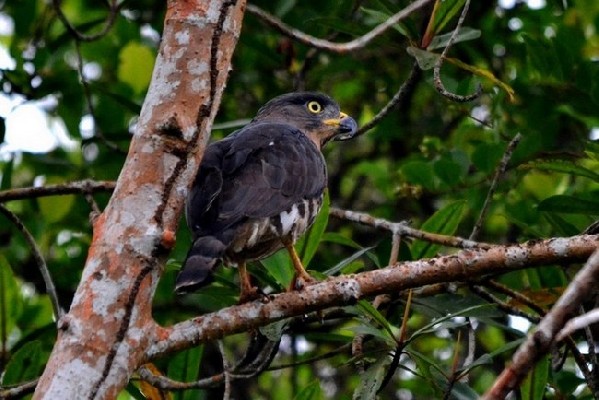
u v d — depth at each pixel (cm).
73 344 701
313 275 962
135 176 740
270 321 797
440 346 1534
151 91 761
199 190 902
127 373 713
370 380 888
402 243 1089
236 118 1546
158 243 728
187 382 995
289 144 971
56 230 1473
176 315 1381
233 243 894
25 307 1270
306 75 1394
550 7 1516
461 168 1266
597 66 1256
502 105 1378
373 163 1575
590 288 621
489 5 1512
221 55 766
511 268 818
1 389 934
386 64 1548
